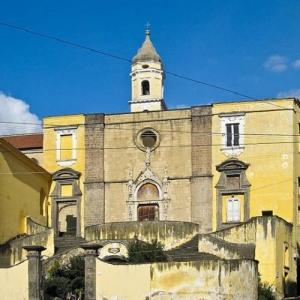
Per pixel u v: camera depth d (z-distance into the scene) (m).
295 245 59.44
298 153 62.25
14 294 43.72
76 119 66.25
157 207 63.75
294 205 60.47
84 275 45.94
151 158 64.38
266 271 52.62
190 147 63.59
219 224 61.56
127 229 56.91
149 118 65.00
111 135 65.50
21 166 59.84
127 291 42.75
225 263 42.59
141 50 74.94
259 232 53.31
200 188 62.66
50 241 54.91
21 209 59.59
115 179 64.81
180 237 56.38
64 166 65.94
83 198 65.06
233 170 61.97
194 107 63.88
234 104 62.91
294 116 61.84
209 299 42.09
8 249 55.03
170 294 42.44
